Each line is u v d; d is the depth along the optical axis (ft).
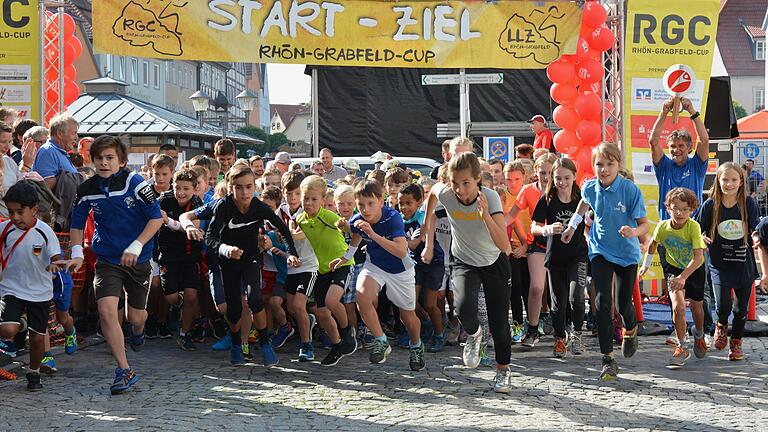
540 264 27.25
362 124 72.90
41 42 37.14
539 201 25.95
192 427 18.54
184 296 27.43
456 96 72.38
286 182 27.04
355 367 25.08
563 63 37.24
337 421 19.03
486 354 25.27
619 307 23.52
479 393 21.66
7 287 21.45
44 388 22.20
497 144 44.45
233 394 21.65
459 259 21.67
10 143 25.79
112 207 21.79
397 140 73.00
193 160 30.42
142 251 22.54
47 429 18.39
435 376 23.76
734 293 25.88
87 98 92.22
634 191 22.68
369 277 23.54
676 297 24.45
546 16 37.76
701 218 25.79
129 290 22.82
